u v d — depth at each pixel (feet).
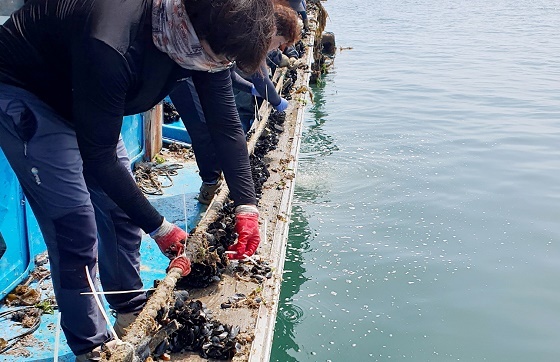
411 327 16.30
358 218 22.59
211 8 7.18
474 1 136.26
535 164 28.86
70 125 8.67
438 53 63.93
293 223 22.00
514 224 22.44
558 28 84.99
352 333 15.97
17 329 11.61
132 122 19.02
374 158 29.48
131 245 10.34
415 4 130.11
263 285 12.56
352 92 45.19
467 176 27.20
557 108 39.63
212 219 12.91
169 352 10.43
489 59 59.52
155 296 9.23
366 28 88.38
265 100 20.24
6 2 11.59
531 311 17.16
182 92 14.87
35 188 8.60
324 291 17.78
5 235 12.26
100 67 7.37
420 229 21.83
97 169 8.12
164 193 17.89
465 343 15.75
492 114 38.22
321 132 34.35
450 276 18.79
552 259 19.99
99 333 9.48
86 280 9.05
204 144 15.80
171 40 7.57
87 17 7.48
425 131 34.35
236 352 10.43
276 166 19.43
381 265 19.24
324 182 26.13
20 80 8.20
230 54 7.45
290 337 15.71
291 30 13.66
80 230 8.83
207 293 12.16
